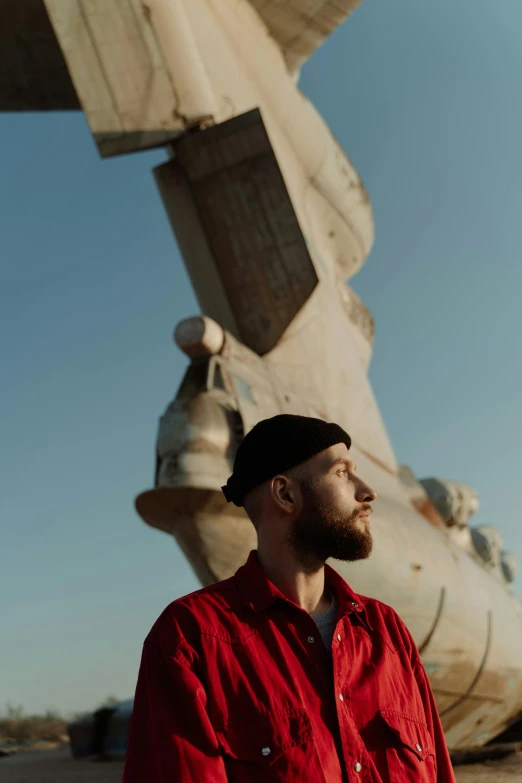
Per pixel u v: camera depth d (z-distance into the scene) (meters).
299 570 2.66
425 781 2.43
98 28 11.74
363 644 2.59
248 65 14.62
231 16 14.43
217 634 2.42
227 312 13.23
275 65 15.62
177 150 12.83
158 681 2.35
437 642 12.48
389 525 12.41
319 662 2.46
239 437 10.52
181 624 2.43
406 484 16.66
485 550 18.94
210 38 13.37
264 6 15.17
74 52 11.71
